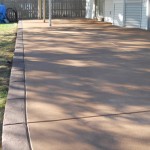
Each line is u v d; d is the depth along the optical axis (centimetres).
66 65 459
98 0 1459
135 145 222
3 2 1661
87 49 595
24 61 490
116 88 346
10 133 239
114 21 1184
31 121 260
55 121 261
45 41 705
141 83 365
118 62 479
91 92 333
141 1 980
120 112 279
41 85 358
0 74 430
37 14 1700
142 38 745
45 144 224
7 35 887
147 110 284
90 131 243
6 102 305
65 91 336
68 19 1510
